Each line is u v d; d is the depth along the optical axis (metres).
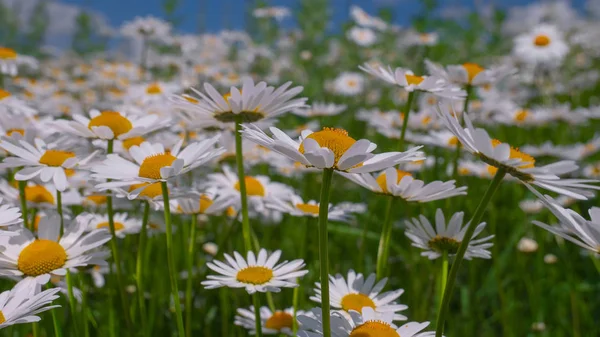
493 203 0.88
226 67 1.80
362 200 1.02
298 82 1.80
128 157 0.67
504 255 0.79
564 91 1.76
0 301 0.54
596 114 1.08
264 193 0.71
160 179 0.56
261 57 1.93
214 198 0.66
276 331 0.62
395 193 0.60
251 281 0.58
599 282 0.79
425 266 0.74
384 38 1.93
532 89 1.62
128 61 2.12
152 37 1.62
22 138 0.62
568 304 0.78
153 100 0.97
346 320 0.54
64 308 0.66
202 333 0.71
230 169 0.75
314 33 1.92
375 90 1.73
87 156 0.61
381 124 0.88
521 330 0.75
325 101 1.59
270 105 0.60
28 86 1.33
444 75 0.70
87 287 0.72
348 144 0.52
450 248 0.59
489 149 0.51
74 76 1.97
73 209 0.73
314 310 0.54
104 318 0.69
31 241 0.57
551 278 0.80
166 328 0.72
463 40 1.92
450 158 0.96
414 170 0.82
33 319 0.52
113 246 0.61
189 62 1.69
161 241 0.77
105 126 0.61
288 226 0.88
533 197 0.91
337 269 0.76
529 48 1.33
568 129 1.27
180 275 0.74
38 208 0.65
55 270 0.56
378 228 0.89
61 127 0.61
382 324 0.53
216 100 0.60
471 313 0.75
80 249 0.57
